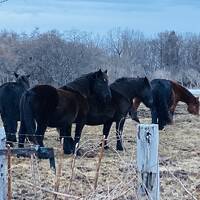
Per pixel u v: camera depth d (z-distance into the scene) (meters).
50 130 16.09
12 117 12.08
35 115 10.91
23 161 9.81
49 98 10.98
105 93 12.05
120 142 12.12
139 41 73.75
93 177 8.38
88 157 10.79
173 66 72.56
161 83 15.39
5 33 46.31
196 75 60.69
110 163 9.98
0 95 12.19
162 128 15.62
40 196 6.80
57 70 43.31
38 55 43.28
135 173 5.44
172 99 15.91
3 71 41.72
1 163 5.31
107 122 12.80
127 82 12.92
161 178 8.30
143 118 20.34
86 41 50.75
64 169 9.17
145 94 13.04
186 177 8.48
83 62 46.34
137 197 5.07
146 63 72.81
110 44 69.31
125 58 62.34
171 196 7.08
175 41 74.81
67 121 11.37
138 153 4.97
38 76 42.78
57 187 6.24
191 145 13.12
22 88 12.30
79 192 7.21
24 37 46.50
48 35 45.41
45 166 9.39
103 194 6.00
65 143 11.45
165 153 11.62
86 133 15.30
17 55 43.38
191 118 19.98
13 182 7.80
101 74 12.07
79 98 11.70
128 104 12.87
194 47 74.19
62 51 44.19
